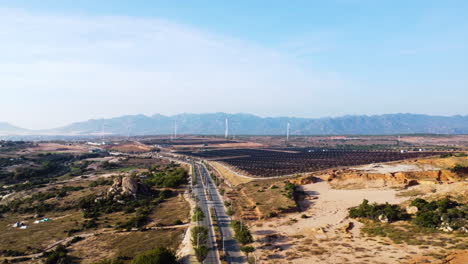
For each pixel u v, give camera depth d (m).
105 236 102.44
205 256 78.31
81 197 158.38
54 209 143.88
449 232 87.31
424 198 126.69
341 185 173.38
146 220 121.00
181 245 90.56
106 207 142.75
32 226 119.81
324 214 123.06
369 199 141.75
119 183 168.12
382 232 94.06
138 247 90.38
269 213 122.31
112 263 72.31
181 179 199.25
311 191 166.62
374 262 71.06
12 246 97.38
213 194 166.62
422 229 92.56
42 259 85.38
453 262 64.31
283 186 168.38
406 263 67.94
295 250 83.94
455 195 118.56
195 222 113.12
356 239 90.56
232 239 95.50
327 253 79.75
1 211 144.12
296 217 120.25
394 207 115.12
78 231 110.88
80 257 85.00
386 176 171.88
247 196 152.62
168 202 152.88
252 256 80.62
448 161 192.75
